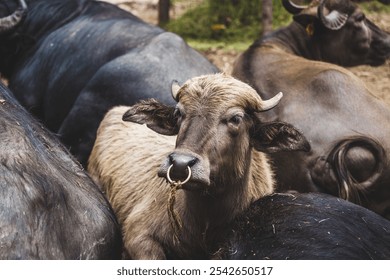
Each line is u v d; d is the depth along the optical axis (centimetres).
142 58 815
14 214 460
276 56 877
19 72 920
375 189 763
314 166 757
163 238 597
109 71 815
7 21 855
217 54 1246
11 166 480
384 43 1011
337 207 528
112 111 749
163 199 612
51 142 549
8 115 527
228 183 566
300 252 479
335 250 475
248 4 1356
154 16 1455
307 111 776
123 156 688
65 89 865
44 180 487
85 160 827
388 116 782
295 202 536
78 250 482
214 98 545
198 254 591
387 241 502
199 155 520
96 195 530
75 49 876
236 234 521
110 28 877
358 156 756
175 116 559
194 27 1345
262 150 583
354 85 796
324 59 998
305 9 981
